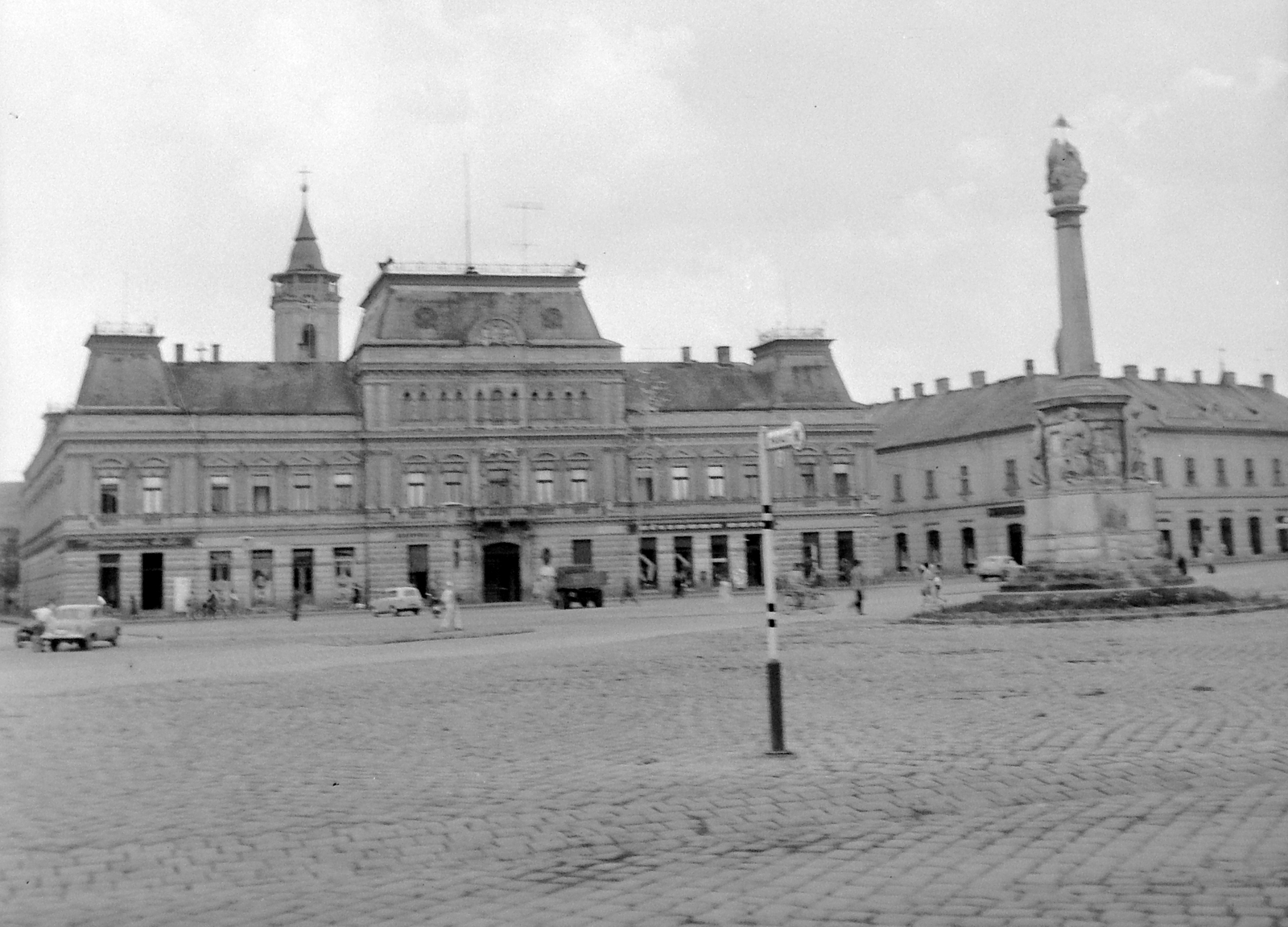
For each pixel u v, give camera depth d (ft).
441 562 327.67
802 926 31.58
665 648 127.34
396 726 71.72
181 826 46.16
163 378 320.29
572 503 336.90
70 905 36.35
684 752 58.34
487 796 49.67
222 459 318.24
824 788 48.62
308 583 321.93
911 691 79.41
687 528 345.51
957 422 407.64
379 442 326.24
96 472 310.04
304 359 464.24
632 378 353.72
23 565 445.78
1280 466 434.71
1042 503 161.68
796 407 356.38
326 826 45.39
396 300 332.60
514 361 334.24
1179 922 30.73
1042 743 56.90
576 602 281.74
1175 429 401.29
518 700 82.84
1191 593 148.56
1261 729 58.54
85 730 75.66
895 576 402.11
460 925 32.94
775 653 57.72
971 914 32.01
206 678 111.86
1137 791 46.55
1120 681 80.23
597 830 43.21
